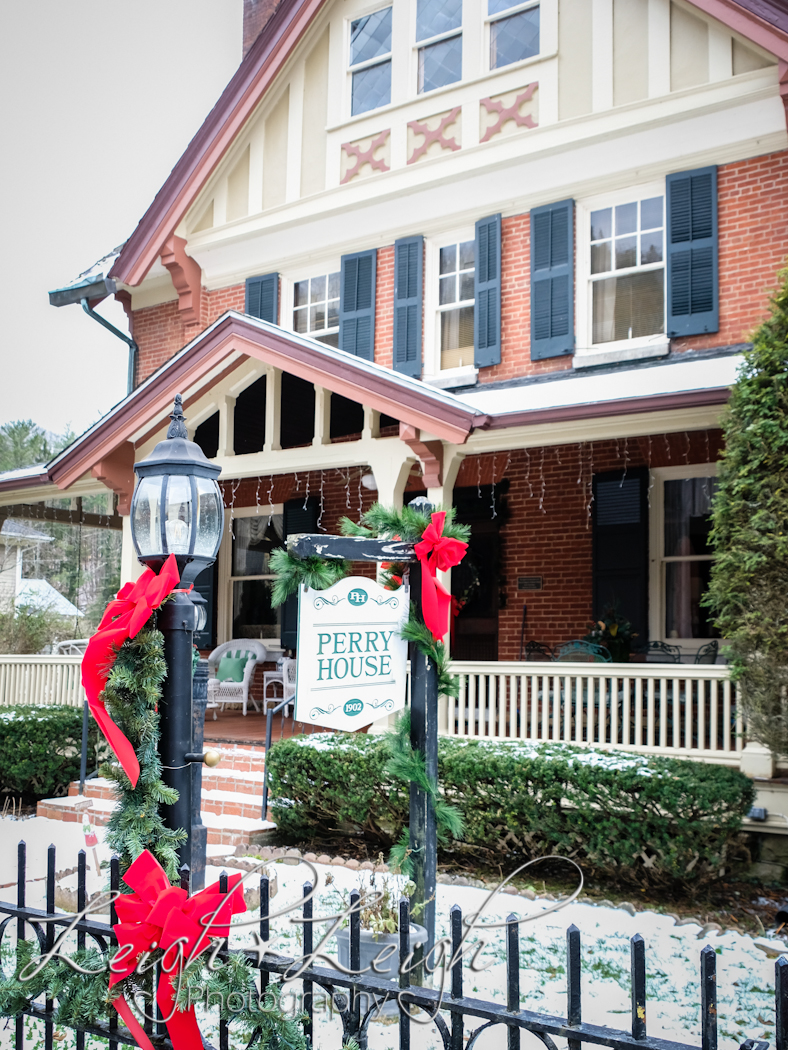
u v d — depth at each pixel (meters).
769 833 6.84
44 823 8.74
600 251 10.37
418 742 3.96
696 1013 4.27
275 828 7.99
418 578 4.03
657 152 9.84
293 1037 2.37
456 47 11.34
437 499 8.95
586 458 10.98
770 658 6.09
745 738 7.31
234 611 14.09
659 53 9.80
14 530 34.22
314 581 3.64
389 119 11.69
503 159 10.68
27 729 9.68
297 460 9.77
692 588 10.41
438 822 4.20
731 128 9.41
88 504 41.25
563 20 10.41
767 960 4.99
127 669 2.74
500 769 6.84
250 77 12.55
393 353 11.45
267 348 9.34
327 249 12.26
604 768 6.46
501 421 8.34
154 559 3.40
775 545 6.09
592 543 10.69
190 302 13.24
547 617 11.09
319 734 8.19
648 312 10.05
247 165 12.91
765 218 9.24
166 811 2.87
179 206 13.04
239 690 12.42
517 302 10.71
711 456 10.20
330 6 12.30
